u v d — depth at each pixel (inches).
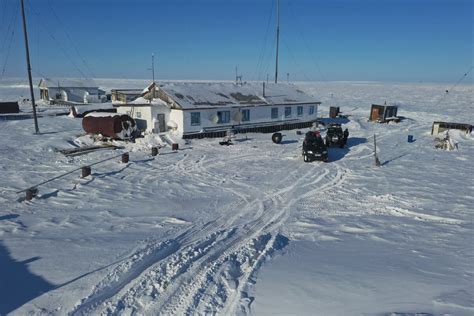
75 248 381.4
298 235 442.9
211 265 343.3
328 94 3976.4
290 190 666.2
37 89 4114.2
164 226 468.4
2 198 589.6
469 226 458.0
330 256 362.0
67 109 2071.9
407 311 239.1
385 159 939.3
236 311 263.9
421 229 448.8
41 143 1040.8
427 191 645.3
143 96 1312.7
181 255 361.4
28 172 761.6
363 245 394.9
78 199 593.3
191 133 1184.8
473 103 2743.6
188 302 279.1
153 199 600.4
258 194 640.4
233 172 799.1
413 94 3919.8
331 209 557.9
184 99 1200.8
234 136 1234.6
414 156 979.3
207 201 595.8
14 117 1626.5
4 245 390.6
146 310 268.8
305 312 253.4
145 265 342.3
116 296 286.8
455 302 248.1
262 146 1099.9
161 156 944.9
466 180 726.5
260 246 399.2
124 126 1111.0
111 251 373.4
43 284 303.4
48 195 607.2
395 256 353.7
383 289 278.2
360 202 590.2
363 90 4842.5
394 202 581.3
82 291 291.3
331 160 925.2
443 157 967.6
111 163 856.9
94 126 1126.4
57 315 261.0
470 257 343.0
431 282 285.9
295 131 1429.6
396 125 1590.8
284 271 327.6
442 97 3388.3
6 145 1013.8
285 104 1428.4
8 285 303.0
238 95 1365.7
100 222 482.0
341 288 285.0
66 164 837.8
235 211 546.3
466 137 1258.6
